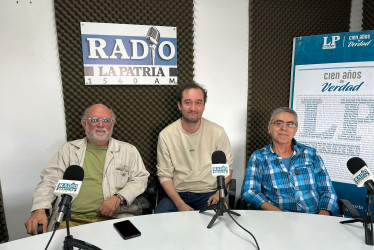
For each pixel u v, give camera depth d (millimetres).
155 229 1111
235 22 2432
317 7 2617
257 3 2428
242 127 2635
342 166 2260
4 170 2016
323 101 2307
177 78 2334
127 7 2107
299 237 1048
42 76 2008
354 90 2174
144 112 2283
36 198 1538
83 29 2021
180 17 2252
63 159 1751
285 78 2648
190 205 2008
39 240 1029
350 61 2172
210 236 1055
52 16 1971
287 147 1799
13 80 1945
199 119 1971
